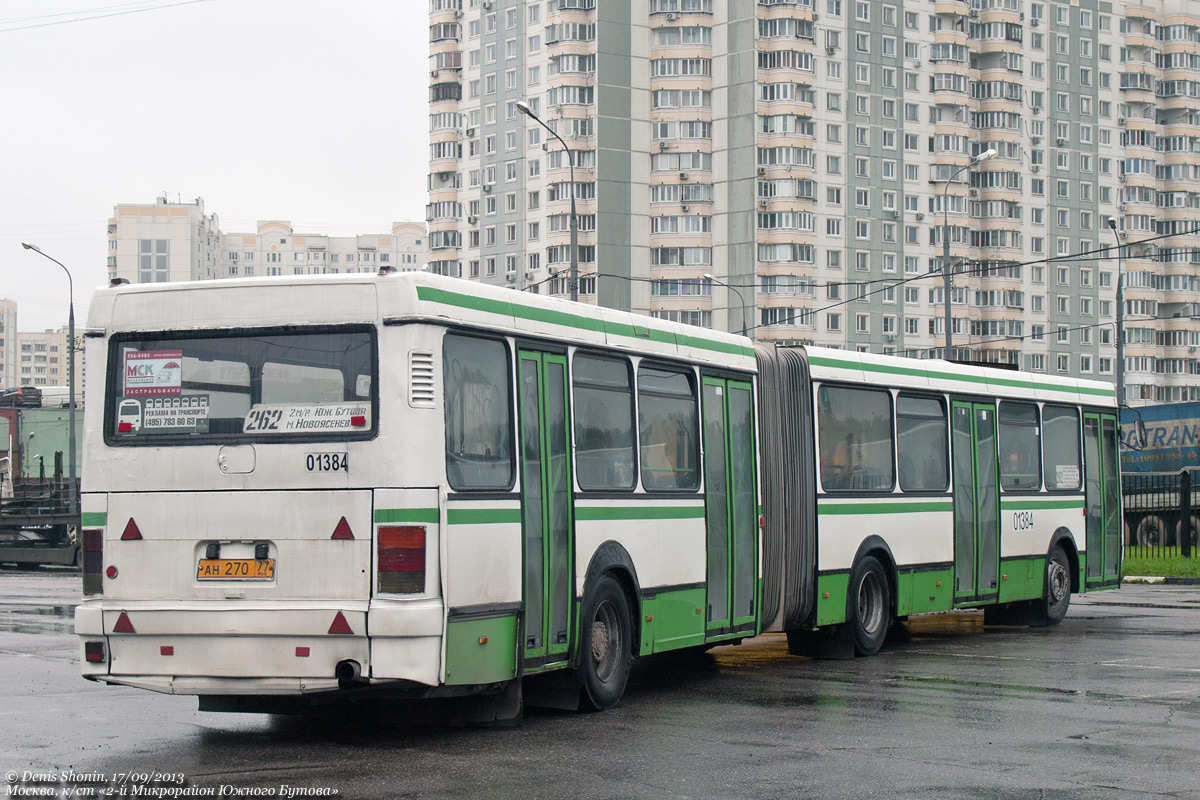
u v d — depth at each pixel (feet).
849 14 327.88
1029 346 347.97
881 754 34.22
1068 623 73.15
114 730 37.29
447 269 356.18
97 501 35.70
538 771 31.68
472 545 35.19
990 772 32.14
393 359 33.96
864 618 57.41
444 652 33.76
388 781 30.35
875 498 58.39
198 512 34.83
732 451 49.93
